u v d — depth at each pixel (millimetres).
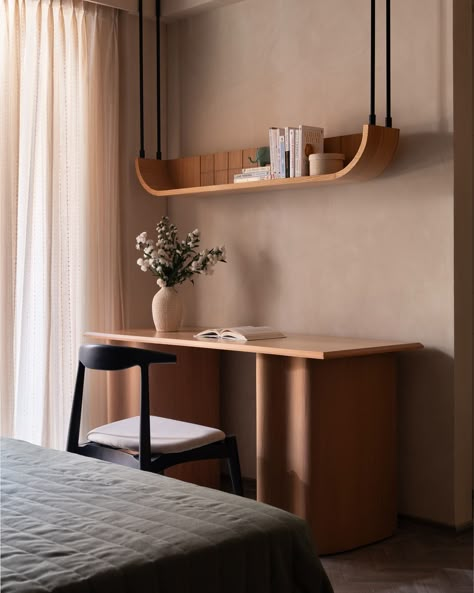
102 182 4133
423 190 3361
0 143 3723
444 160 3293
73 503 1719
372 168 3350
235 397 4125
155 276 4402
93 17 4117
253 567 1581
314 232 3760
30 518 1614
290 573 1662
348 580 2812
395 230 3459
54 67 3939
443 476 3320
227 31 4133
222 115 4176
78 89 4051
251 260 4039
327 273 3715
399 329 3451
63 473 1974
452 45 3266
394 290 3467
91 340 4098
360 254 3588
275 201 3920
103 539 1505
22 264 3834
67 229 3975
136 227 4312
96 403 4113
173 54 4410
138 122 4324
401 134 3422
